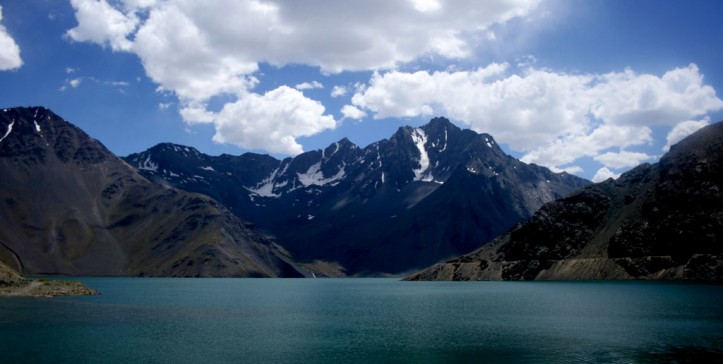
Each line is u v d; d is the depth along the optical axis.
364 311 141.12
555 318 114.50
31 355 75.69
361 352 79.44
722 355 73.38
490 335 93.31
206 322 114.50
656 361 70.38
